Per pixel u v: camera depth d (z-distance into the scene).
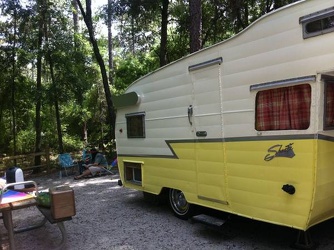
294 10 3.12
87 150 10.50
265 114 3.41
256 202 3.53
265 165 3.40
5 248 3.90
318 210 3.12
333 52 2.86
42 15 10.94
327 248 3.51
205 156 4.12
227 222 4.03
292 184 3.17
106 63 18.84
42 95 11.04
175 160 4.65
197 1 7.92
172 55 11.86
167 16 10.70
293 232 4.04
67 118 16.62
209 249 3.73
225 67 3.80
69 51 11.20
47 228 4.91
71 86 11.34
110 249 3.95
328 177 3.14
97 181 8.61
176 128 4.58
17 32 11.08
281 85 3.23
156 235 4.29
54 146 15.38
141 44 12.32
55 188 3.74
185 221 4.75
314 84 3.00
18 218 5.57
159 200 5.70
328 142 3.10
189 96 4.33
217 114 3.92
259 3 10.09
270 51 3.33
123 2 9.78
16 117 12.88
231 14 9.95
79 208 5.90
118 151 6.06
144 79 5.22
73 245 4.16
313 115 3.00
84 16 11.09
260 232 4.13
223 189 3.91
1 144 14.07
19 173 4.20
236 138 3.70
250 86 3.53
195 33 7.91
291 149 3.17
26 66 11.49
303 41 3.06
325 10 2.89
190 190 4.43
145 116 5.23
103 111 16.23
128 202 6.10
